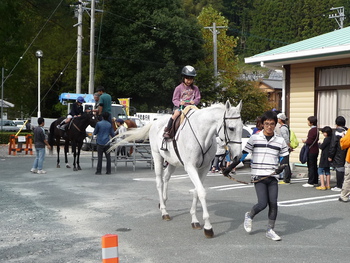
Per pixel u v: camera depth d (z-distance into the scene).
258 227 6.89
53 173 13.75
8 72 27.91
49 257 5.47
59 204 8.77
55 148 25.20
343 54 12.57
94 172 14.07
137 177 12.84
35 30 32.97
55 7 27.61
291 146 11.95
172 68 34.22
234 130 5.85
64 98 25.39
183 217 7.60
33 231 6.72
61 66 34.28
